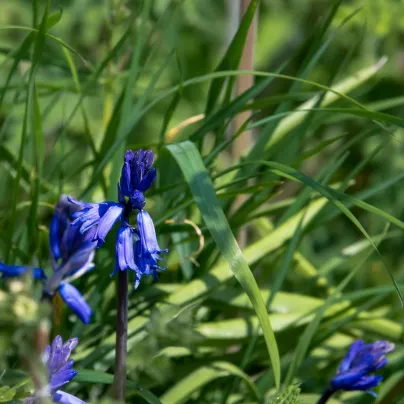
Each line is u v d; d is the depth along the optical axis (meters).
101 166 0.81
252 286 0.72
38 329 0.65
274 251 0.85
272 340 0.71
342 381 0.73
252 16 0.82
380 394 0.82
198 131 0.83
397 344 0.85
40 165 0.83
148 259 0.69
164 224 0.83
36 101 0.82
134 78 0.84
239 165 0.78
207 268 0.86
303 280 0.90
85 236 0.72
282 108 0.87
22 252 0.82
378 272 1.18
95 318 0.82
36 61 0.78
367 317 0.85
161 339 0.77
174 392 0.79
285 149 0.87
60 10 0.79
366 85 0.94
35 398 0.67
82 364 0.78
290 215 0.86
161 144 0.84
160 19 0.88
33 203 0.82
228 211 0.86
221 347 0.83
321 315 0.81
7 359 0.73
